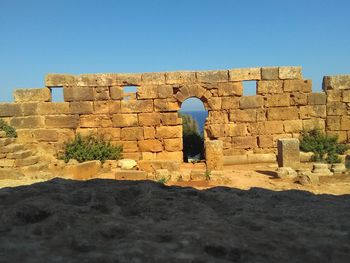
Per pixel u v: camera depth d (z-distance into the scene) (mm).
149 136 19781
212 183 14797
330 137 19719
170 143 19766
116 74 19719
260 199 3979
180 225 3072
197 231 2900
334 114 19984
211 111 19781
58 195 3693
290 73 19781
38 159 19000
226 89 19719
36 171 17672
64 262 2361
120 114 19781
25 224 3061
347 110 19969
